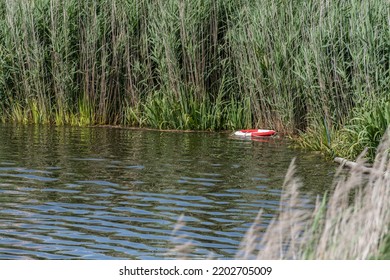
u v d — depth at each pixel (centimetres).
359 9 3197
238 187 2333
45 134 3588
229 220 1911
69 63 4041
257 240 1686
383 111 2777
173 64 3834
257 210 2019
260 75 3656
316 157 2931
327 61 3238
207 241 1712
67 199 2152
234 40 3775
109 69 4012
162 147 3186
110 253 1617
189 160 2845
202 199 2161
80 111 4012
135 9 3975
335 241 1179
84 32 4034
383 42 3069
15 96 4178
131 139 3434
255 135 3566
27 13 4069
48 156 2912
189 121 3831
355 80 3108
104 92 3991
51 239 1728
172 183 2395
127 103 3984
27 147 3145
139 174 2548
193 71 3872
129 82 4006
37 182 2392
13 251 1625
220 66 3891
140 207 2059
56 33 4031
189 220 1912
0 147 3130
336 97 3219
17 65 4147
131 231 1803
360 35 3084
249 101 3769
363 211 1209
